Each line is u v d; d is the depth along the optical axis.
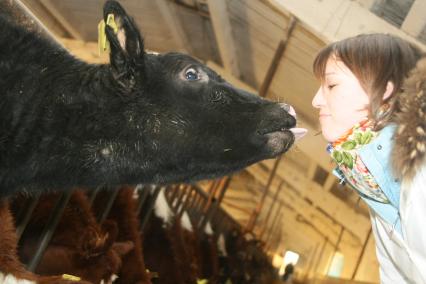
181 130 2.66
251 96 2.78
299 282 18.45
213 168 2.77
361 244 13.43
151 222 6.47
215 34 6.59
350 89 2.49
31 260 3.63
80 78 2.61
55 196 3.94
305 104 7.12
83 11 5.70
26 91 2.54
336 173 2.81
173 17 6.20
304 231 18.05
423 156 2.25
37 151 2.55
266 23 5.56
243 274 12.02
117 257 4.04
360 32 4.23
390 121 2.39
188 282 6.61
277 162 11.55
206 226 9.71
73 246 3.84
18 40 2.60
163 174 2.77
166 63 2.68
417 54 2.49
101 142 2.62
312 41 5.20
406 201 2.29
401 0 3.91
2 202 2.91
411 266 2.52
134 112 2.62
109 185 2.76
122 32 2.50
